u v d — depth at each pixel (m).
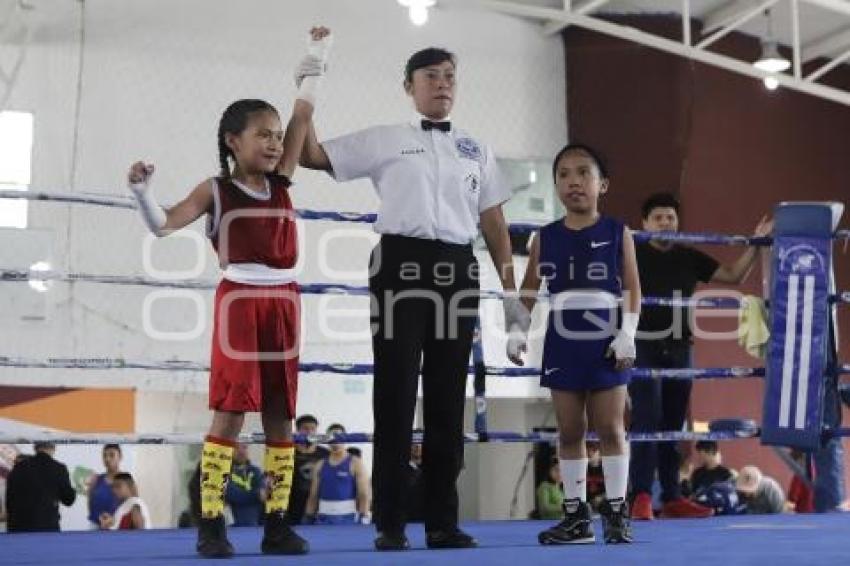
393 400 3.04
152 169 2.68
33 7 9.62
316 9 10.45
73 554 2.96
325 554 2.78
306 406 9.84
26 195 3.85
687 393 5.05
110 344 9.36
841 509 5.32
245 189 2.89
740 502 7.55
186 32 10.06
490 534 3.79
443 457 3.10
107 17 9.85
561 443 3.36
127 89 9.83
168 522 9.72
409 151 3.12
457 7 10.84
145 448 9.70
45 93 9.60
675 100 10.79
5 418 8.61
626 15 10.92
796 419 4.63
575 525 3.29
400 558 2.60
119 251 9.48
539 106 10.98
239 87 10.13
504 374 4.38
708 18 11.09
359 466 8.13
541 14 10.07
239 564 2.45
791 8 10.30
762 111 11.29
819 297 4.66
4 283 9.10
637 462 4.76
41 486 7.28
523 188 10.75
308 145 3.10
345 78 10.45
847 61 11.84
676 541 3.26
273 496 2.90
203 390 9.61
